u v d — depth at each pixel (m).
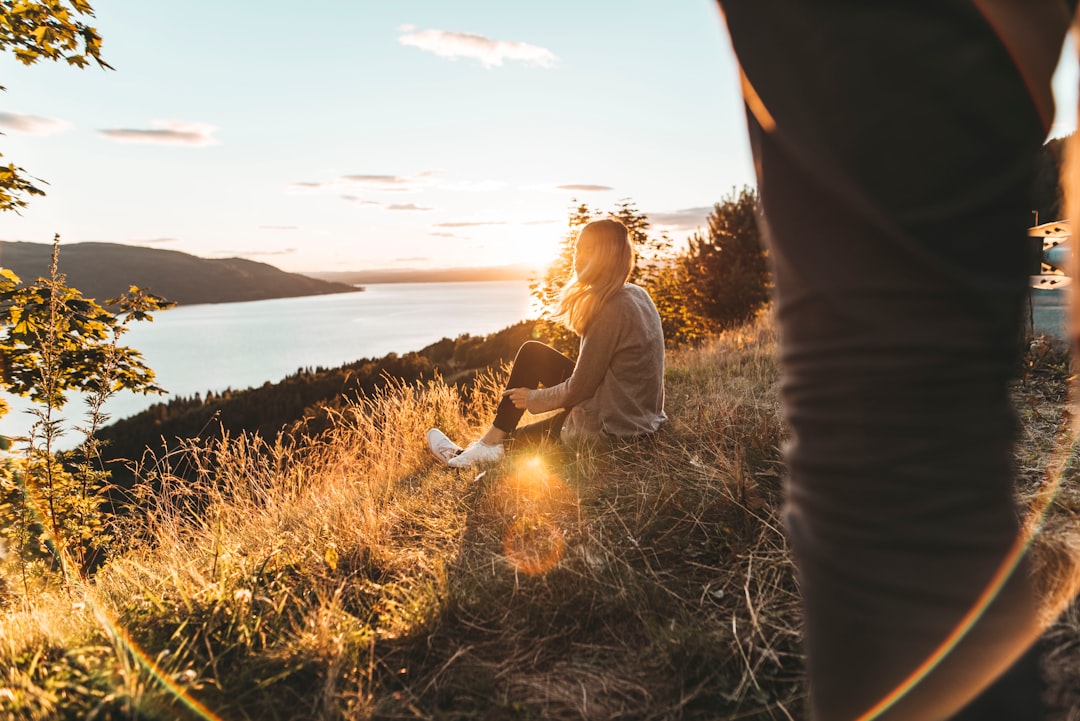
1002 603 0.48
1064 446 2.52
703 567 2.03
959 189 0.44
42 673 1.54
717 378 5.25
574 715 1.46
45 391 6.25
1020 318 0.49
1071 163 0.56
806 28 0.46
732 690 1.49
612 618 1.82
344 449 4.83
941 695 0.47
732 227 20.92
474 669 1.65
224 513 3.61
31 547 4.73
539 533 2.49
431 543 2.54
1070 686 1.09
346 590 2.13
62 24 7.28
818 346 0.49
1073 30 0.46
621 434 3.42
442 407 5.44
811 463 0.51
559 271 11.47
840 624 0.51
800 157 0.48
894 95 0.43
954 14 0.42
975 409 0.47
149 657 1.63
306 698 1.54
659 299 15.02
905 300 0.45
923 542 0.46
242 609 1.83
